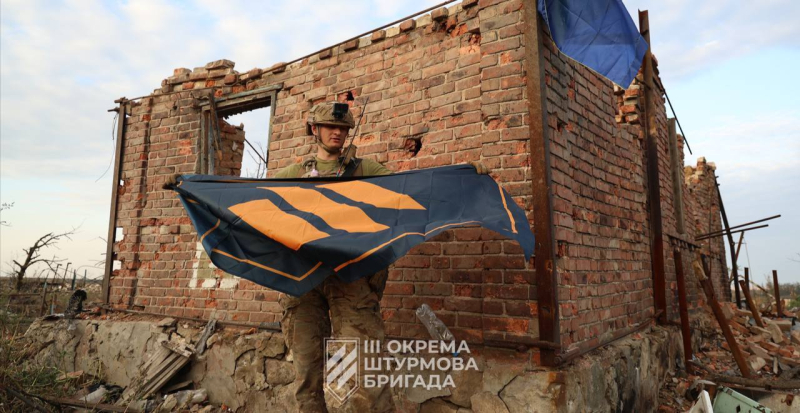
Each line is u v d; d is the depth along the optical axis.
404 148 3.72
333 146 2.51
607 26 3.36
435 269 3.35
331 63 4.33
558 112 3.32
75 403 3.96
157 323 4.79
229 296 4.53
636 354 3.99
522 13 3.25
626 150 4.76
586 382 2.97
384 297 3.51
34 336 5.27
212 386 4.25
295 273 2.01
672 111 5.93
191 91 5.35
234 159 5.77
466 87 3.45
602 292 3.79
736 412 2.82
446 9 3.63
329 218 2.12
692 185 11.05
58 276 10.44
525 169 3.10
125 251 5.42
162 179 5.36
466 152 3.37
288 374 3.87
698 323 6.45
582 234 3.54
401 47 3.88
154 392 4.24
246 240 2.16
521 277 3.01
